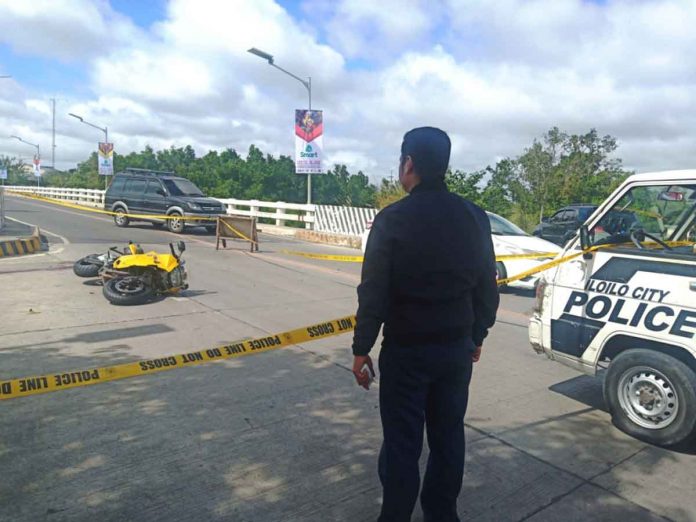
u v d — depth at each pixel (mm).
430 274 2459
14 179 81312
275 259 12820
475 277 2592
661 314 3846
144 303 7656
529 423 4227
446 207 2539
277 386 4770
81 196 33875
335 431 3939
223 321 6902
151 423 3949
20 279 8844
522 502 3164
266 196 54406
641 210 4422
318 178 62375
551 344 4527
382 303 2486
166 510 2932
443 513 2756
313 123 21422
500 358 5855
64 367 4992
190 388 4645
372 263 2471
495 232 10383
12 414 4012
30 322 6430
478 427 4125
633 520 3029
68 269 9914
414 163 2594
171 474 3283
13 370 4871
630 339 4043
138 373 4375
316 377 5031
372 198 23375
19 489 3068
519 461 3633
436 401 2672
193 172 52562
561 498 3219
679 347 3766
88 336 5988
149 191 18516
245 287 9250
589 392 4926
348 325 4902
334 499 3102
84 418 3992
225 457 3512
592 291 4254
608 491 3309
